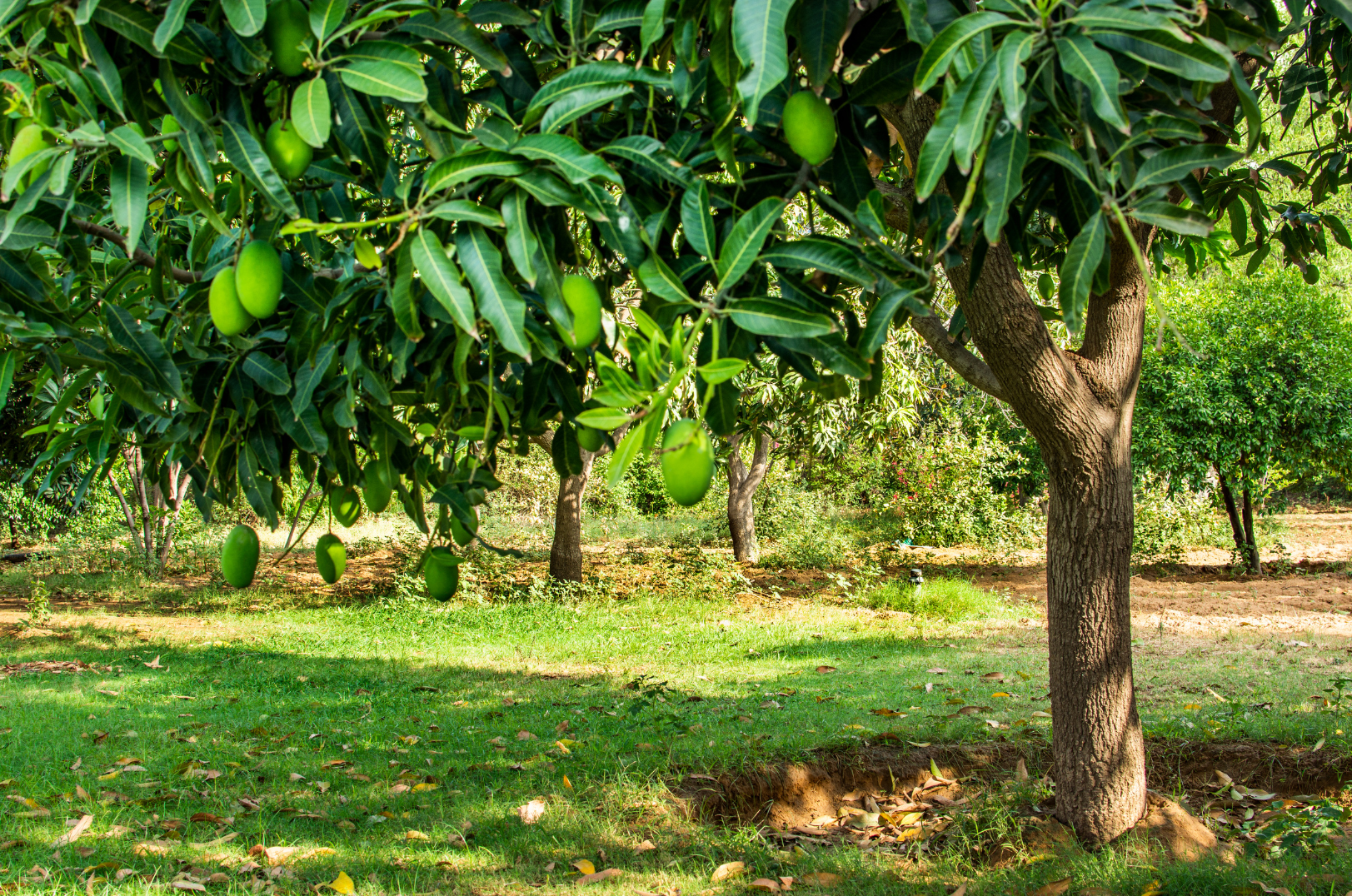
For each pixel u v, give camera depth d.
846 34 1.66
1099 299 3.88
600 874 3.79
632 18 1.66
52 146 1.52
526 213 1.51
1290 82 4.14
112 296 2.02
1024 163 1.45
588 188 1.49
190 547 15.96
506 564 14.82
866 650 8.73
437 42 1.61
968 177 1.73
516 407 2.20
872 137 1.76
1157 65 1.35
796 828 4.62
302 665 8.34
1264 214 4.82
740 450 15.95
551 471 19.73
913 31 1.47
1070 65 1.30
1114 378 3.85
